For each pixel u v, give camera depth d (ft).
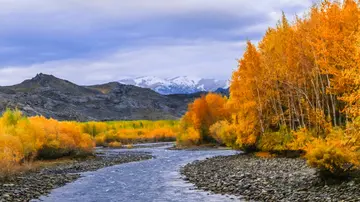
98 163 176.86
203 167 135.54
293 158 135.64
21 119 190.90
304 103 133.18
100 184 110.42
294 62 132.87
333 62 104.32
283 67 136.56
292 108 146.00
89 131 433.89
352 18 104.94
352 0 107.96
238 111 168.25
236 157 164.96
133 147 339.16
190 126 311.47
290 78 134.31
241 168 119.85
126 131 469.16
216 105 301.43
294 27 132.67
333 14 106.32
